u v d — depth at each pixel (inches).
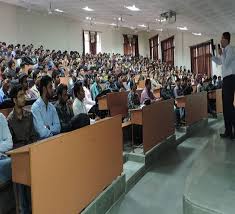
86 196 99.3
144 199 123.3
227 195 93.0
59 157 83.7
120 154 128.6
